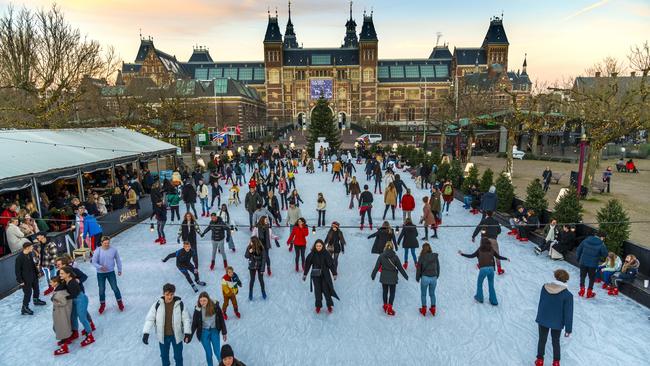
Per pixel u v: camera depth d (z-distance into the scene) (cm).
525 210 1603
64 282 790
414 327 878
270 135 8238
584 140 2006
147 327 673
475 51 10644
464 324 888
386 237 1099
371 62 10306
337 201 2188
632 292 984
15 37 2608
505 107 4369
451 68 10856
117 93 3803
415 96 10662
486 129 5253
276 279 1136
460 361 759
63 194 1788
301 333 858
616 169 3606
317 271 923
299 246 1170
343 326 886
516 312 937
